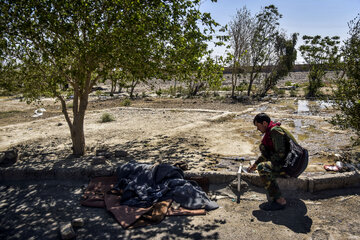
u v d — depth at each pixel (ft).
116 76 21.86
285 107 51.83
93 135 29.43
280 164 12.57
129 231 10.89
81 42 16.05
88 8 16.16
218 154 20.89
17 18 16.29
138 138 27.25
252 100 67.21
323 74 68.90
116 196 13.51
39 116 47.03
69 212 12.54
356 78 18.22
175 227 11.13
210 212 12.40
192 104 59.67
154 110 48.34
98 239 10.43
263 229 10.98
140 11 16.79
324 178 14.20
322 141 24.72
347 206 12.66
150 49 17.29
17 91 19.03
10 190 15.08
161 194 13.04
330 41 66.44
